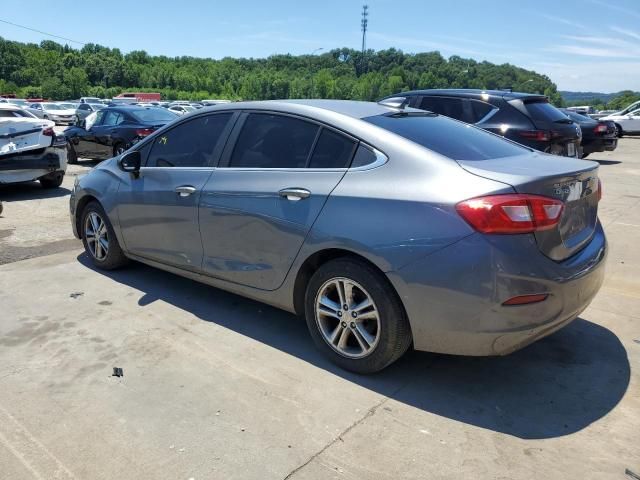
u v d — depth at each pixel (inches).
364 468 97.7
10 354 138.5
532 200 108.7
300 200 131.8
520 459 100.3
